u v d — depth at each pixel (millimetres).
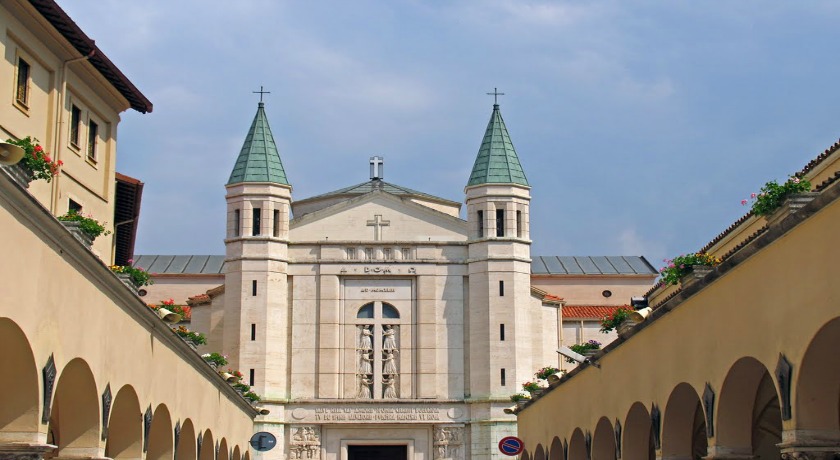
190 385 40281
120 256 52281
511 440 48750
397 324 85250
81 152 39281
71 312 24547
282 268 84812
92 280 26188
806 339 21266
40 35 35219
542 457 56406
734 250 28734
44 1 33625
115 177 43969
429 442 83812
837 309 19906
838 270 19828
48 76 36438
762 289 23562
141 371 31828
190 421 40656
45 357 22719
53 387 23344
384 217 86250
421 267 85625
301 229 86000
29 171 22453
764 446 34188
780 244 22500
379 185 98062
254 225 85562
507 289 84625
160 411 35844
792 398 22031
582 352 44750
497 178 86000
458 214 97500
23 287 21250
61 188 37281
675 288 47281
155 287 103000
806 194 23125
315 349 84312
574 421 45625
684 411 31266
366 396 84188
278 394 83000
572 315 95750
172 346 36219
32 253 21719
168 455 36781
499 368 83438
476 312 84812
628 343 36031
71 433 27312
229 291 84312
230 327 83812
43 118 36094
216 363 53312
